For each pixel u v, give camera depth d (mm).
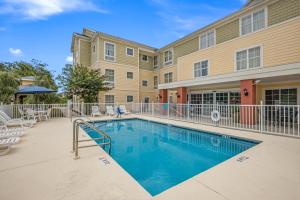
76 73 15367
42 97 15562
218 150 6480
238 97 12078
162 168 4859
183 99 13570
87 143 5824
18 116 11523
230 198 2582
